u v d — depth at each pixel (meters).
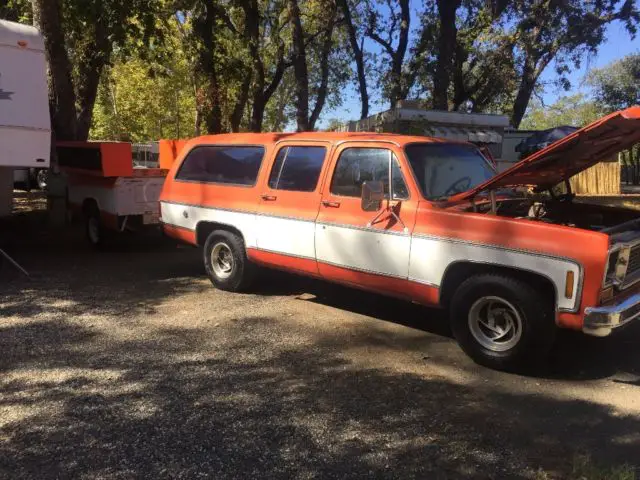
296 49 16.36
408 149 5.07
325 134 5.79
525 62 23.95
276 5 17.55
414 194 4.87
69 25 11.87
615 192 25.70
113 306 6.10
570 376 4.40
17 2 12.98
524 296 4.21
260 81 17.91
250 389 4.12
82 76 13.08
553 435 3.51
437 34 22.55
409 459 3.23
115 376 4.30
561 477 3.06
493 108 27.94
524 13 21.36
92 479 3.00
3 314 5.74
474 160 5.60
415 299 4.91
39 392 4.01
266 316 5.82
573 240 4.01
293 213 5.75
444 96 20.80
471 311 4.53
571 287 4.00
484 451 3.32
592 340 5.15
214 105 15.45
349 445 3.37
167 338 5.14
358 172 5.30
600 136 4.38
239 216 6.34
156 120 37.69
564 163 4.96
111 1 11.07
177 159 7.33
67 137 11.37
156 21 13.31
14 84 7.46
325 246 5.47
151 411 3.76
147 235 10.59
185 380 4.25
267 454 3.26
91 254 9.05
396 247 4.91
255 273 6.56
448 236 4.58
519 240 4.23
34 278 7.29
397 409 3.84
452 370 4.52
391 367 4.56
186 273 7.73
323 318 5.79
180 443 3.36
